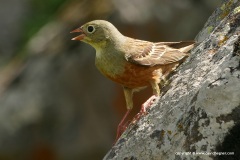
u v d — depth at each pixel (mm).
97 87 14953
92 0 15820
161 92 7086
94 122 14812
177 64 7883
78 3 16344
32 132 14984
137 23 14766
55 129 14977
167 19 14961
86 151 14773
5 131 14898
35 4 18219
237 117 5246
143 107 6992
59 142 14891
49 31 16500
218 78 5383
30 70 15852
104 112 14859
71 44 15672
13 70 16172
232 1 7113
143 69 7832
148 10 14945
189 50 7789
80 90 15008
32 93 15312
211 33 6633
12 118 15016
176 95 6062
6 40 19609
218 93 5316
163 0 15141
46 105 15078
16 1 20453
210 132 5367
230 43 5855
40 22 17562
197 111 5473
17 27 19797
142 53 7883
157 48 7938
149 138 5961
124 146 6250
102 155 14742
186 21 15070
